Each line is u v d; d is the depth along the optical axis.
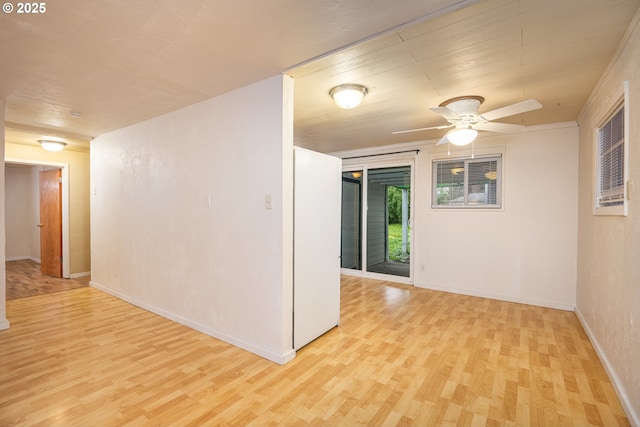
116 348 2.71
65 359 2.50
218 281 2.92
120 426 1.73
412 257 5.00
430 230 4.77
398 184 5.58
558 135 3.80
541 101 3.03
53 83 2.60
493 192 4.25
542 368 2.35
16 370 2.33
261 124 2.56
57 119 3.63
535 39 1.95
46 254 5.67
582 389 2.08
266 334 2.56
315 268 2.89
